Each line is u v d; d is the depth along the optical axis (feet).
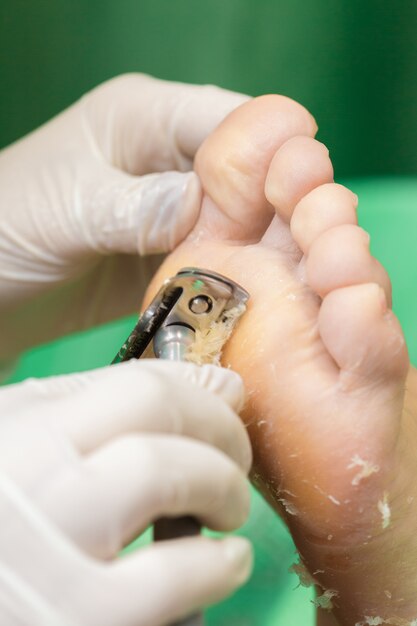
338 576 1.68
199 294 1.61
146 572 1.46
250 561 1.51
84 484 1.46
